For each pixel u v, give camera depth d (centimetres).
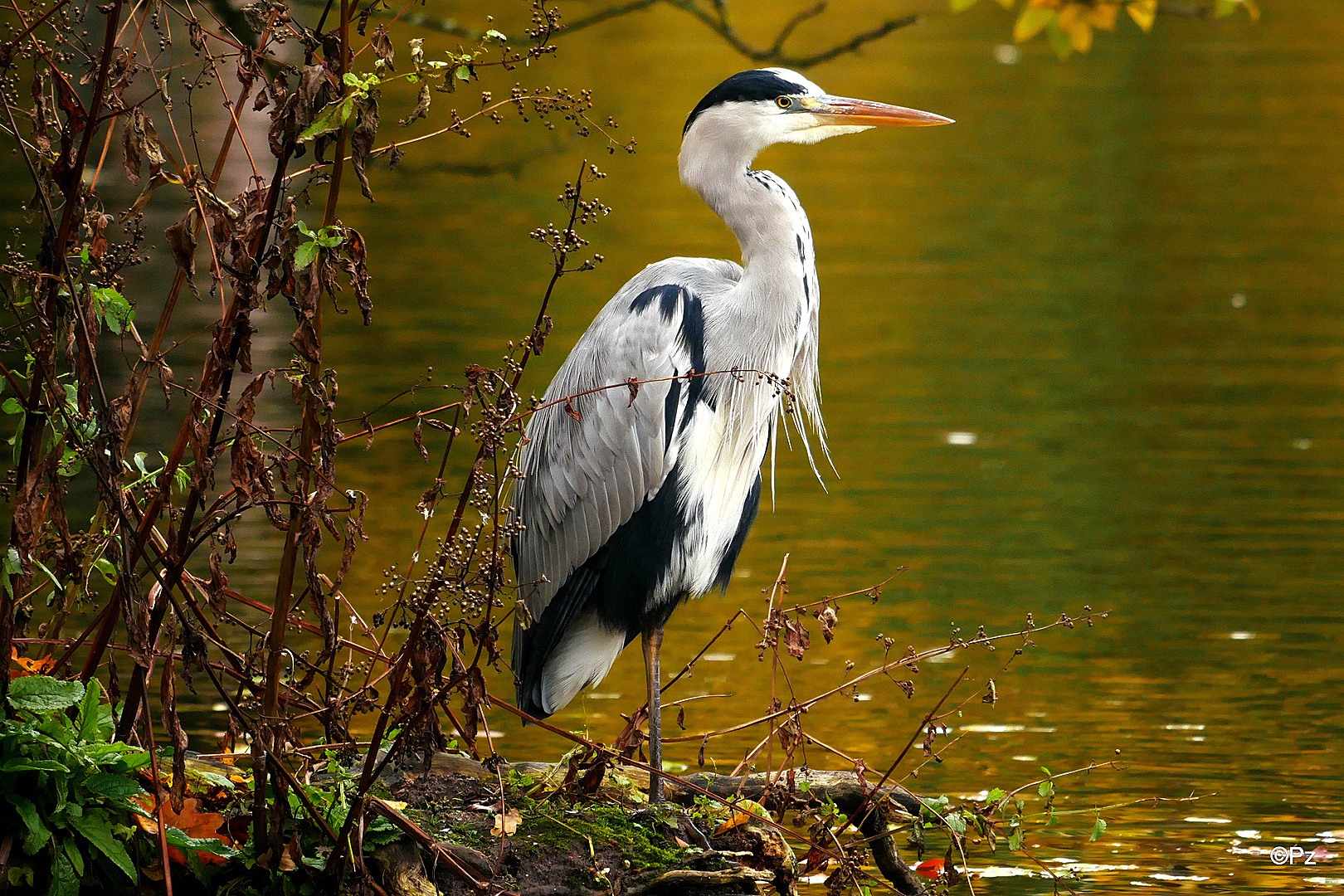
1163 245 2881
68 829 669
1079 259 2806
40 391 650
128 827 677
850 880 832
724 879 748
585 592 927
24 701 650
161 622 692
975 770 1071
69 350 630
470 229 3030
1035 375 2173
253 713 690
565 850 765
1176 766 1077
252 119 2931
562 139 3653
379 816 722
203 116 3028
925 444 1905
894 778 1051
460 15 4400
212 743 1073
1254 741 1118
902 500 1706
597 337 932
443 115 3844
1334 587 1440
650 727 876
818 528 1619
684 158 970
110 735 690
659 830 795
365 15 651
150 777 718
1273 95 4147
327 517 665
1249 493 1711
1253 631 1339
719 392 939
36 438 653
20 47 638
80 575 703
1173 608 1392
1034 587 1449
